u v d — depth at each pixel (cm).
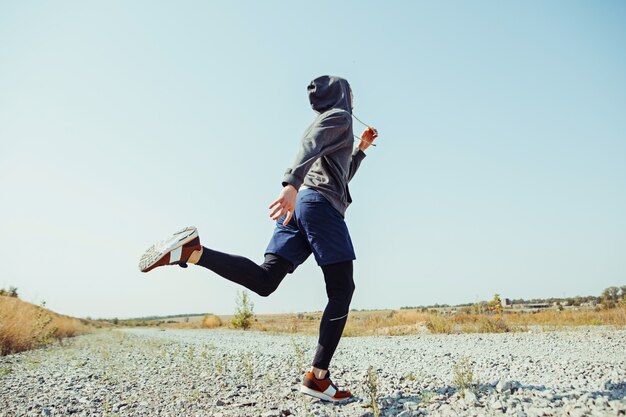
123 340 1433
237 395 383
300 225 316
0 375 597
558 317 1535
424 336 1223
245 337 1461
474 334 1191
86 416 338
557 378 393
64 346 1186
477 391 319
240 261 300
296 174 284
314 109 342
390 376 439
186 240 274
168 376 535
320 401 324
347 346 953
